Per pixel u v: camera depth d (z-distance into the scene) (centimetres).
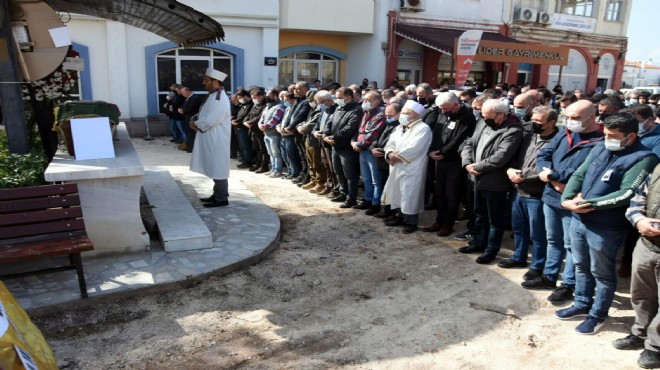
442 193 589
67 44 508
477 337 371
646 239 318
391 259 520
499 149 464
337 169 713
